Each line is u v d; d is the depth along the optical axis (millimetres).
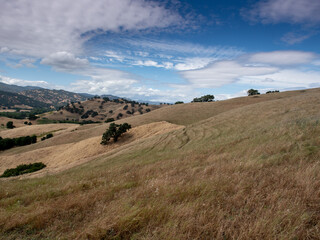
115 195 5219
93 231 3121
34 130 117062
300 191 3705
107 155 30516
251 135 14484
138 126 58938
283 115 25234
